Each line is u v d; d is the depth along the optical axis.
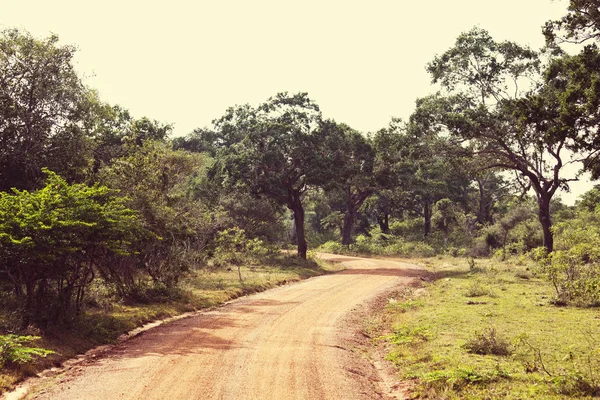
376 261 46.53
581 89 17.23
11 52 24.69
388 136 36.94
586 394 8.51
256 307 19.75
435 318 16.28
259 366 10.76
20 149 24.78
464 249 53.91
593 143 17.27
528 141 32.34
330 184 40.81
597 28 18.05
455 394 9.02
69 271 15.40
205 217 33.06
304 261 39.62
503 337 13.04
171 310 18.52
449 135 36.00
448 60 34.22
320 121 41.81
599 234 24.11
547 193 33.44
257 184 40.22
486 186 75.88
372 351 13.38
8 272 14.23
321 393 9.09
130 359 11.53
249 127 41.09
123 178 22.75
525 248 42.44
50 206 14.03
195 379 9.73
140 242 20.06
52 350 11.99
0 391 9.23
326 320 16.77
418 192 68.19
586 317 15.84
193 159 33.53
